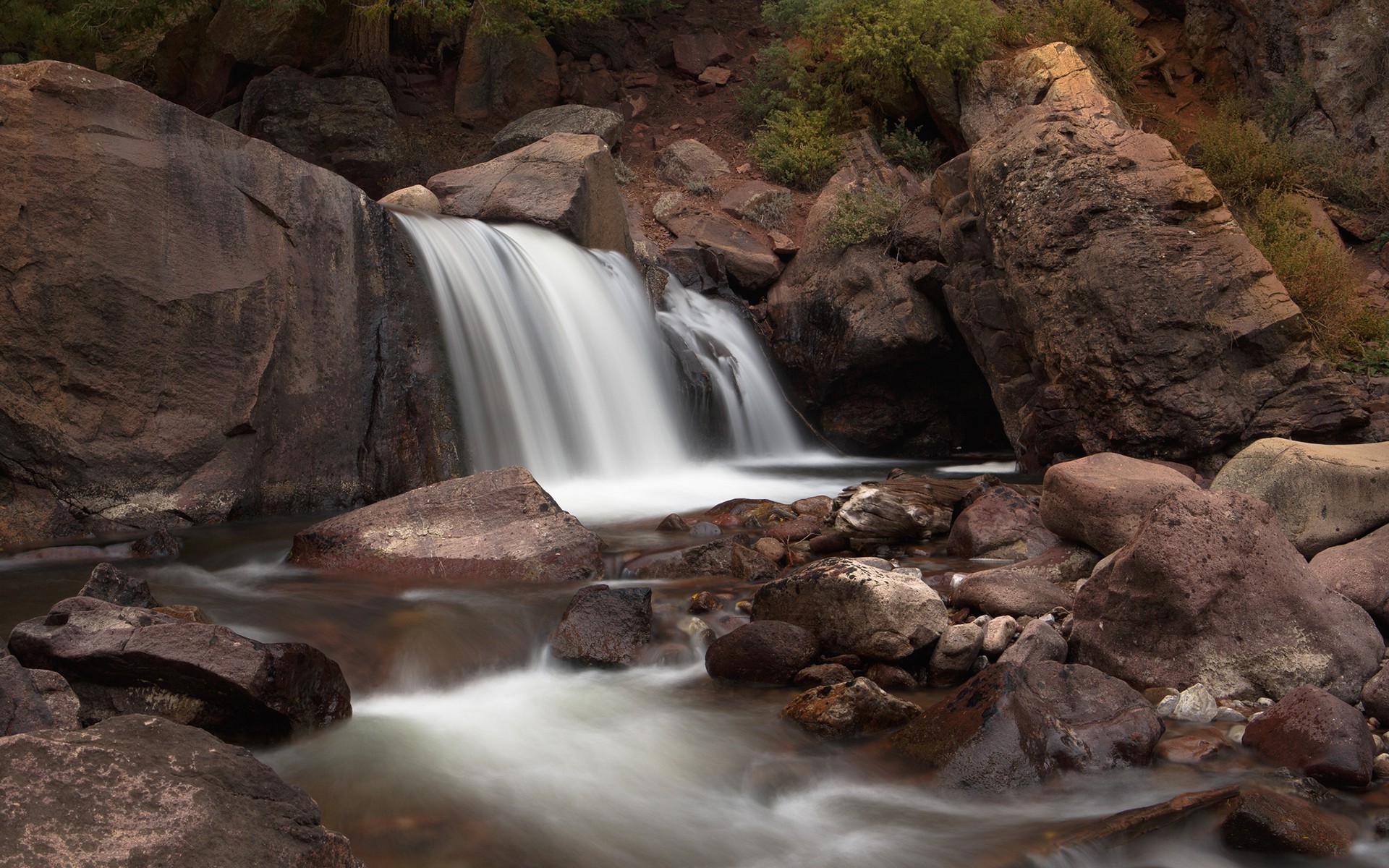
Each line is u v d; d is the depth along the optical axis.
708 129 18.20
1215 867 3.54
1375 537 5.66
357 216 9.24
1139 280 9.91
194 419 8.04
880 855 3.58
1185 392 9.64
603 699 4.98
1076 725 4.23
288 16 16.69
